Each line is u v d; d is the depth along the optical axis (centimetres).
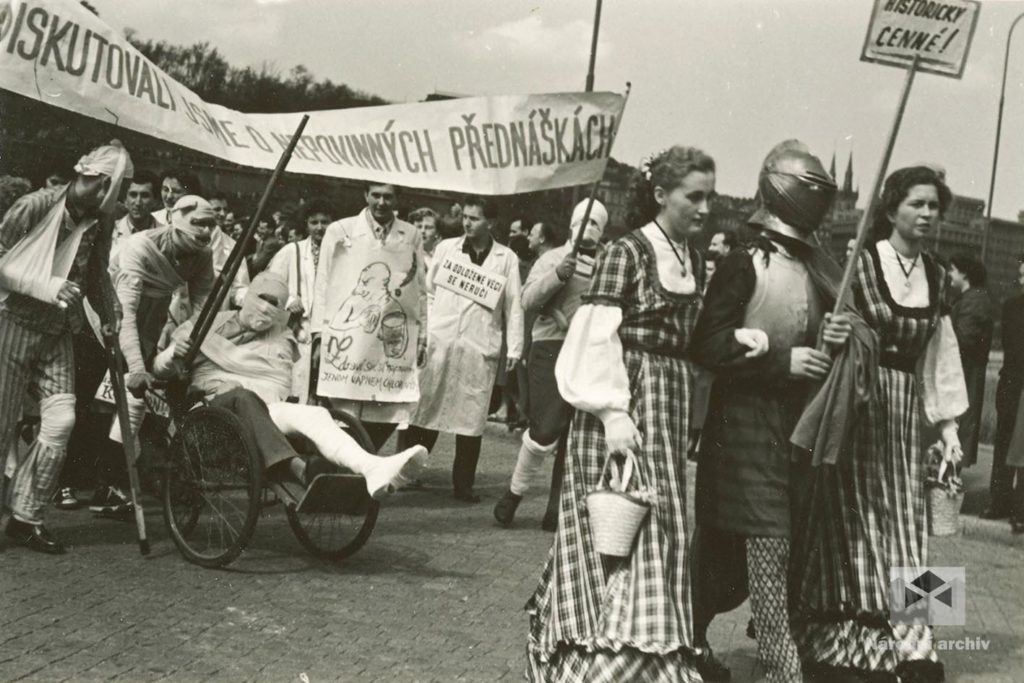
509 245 1148
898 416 469
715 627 552
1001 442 860
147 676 440
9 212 586
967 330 878
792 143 448
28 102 869
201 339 615
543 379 717
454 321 834
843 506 461
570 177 695
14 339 587
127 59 609
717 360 421
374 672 458
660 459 412
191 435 597
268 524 690
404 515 761
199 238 650
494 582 604
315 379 880
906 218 473
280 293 640
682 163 420
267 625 509
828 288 440
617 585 404
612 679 396
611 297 414
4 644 463
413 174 671
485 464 1009
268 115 649
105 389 671
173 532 604
